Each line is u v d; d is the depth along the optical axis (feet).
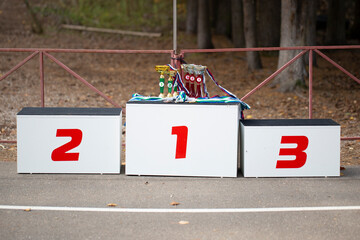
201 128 25.96
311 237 18.53
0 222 20.11
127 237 18.58
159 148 26.22
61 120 26.43
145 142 26.21
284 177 26.22
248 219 20.39
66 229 19.39
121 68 69.21
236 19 79.20
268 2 78.02
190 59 76.02
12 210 21.50
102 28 93.04
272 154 26.03
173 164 26.30
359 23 99.66
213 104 25.81
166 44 87.04
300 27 53.62
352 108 47.96
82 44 83.61
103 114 26.45
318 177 26.27
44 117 26.40
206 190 24.16
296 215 20.80
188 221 20.20
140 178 26.13
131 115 26.07
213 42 87.10
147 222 20.11
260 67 67.92
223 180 25.79
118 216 20.80
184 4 102.47
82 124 26.45
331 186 24.75
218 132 25.96
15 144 33.94
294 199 22.82
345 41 86.63
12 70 30.83
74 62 70.95
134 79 62.34
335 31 86.12
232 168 26.14
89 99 50.44
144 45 86.02
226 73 66.95
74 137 26.55
